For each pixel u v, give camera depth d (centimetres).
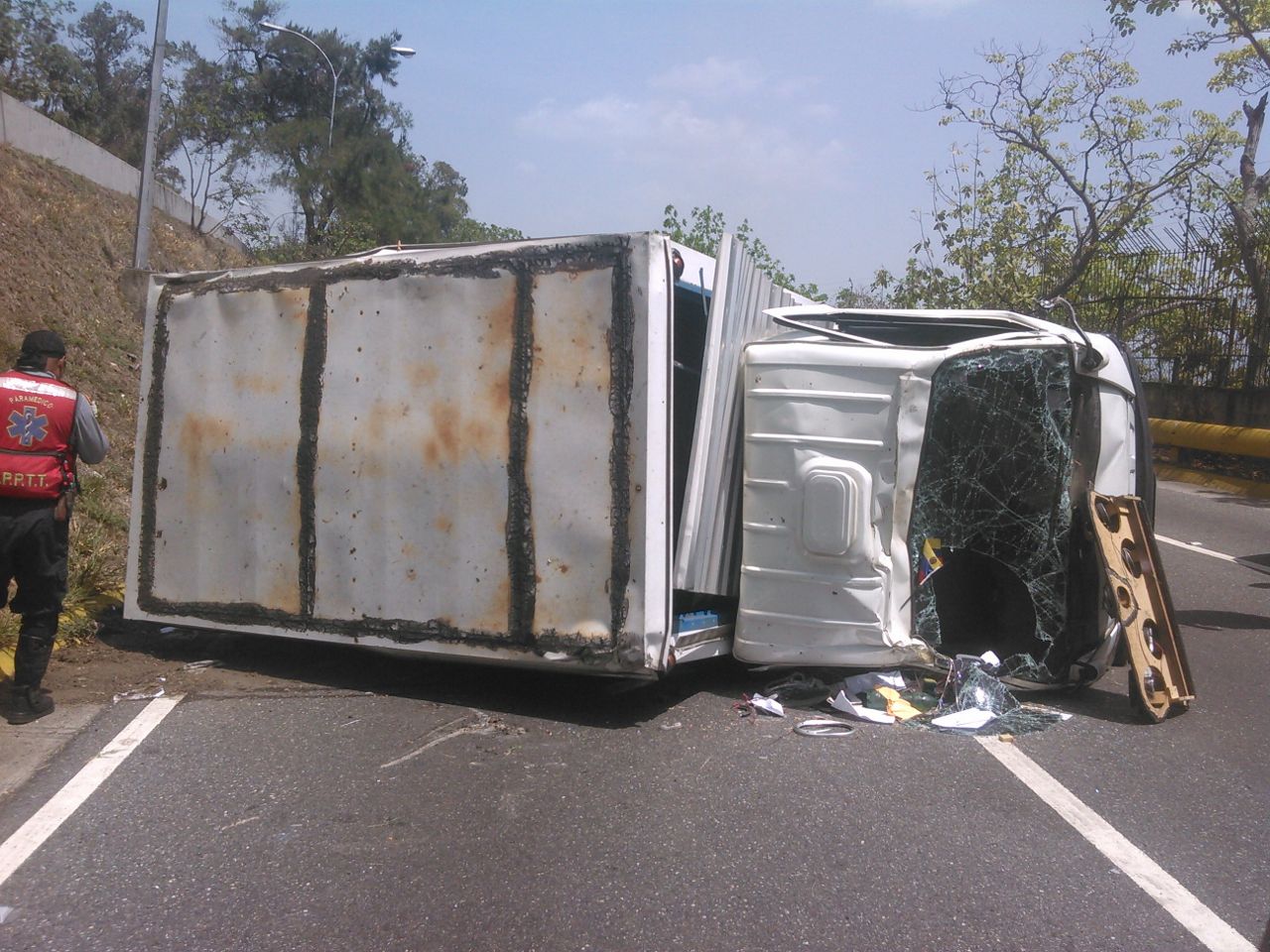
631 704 578
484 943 342
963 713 549
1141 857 404
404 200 3716
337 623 591
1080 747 523
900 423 557
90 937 344
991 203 2067
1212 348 1869
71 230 1427
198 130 2470
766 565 577
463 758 497
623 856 400
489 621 552
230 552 623
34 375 534
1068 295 2059
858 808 444
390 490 576
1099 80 2012
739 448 602
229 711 561
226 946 339
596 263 528
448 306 561
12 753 498
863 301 2109
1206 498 1532
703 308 684
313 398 596
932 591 596
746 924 354
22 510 521
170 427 643
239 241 2588
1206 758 511
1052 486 600
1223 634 773
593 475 528
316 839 413
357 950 338
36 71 2798
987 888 379
